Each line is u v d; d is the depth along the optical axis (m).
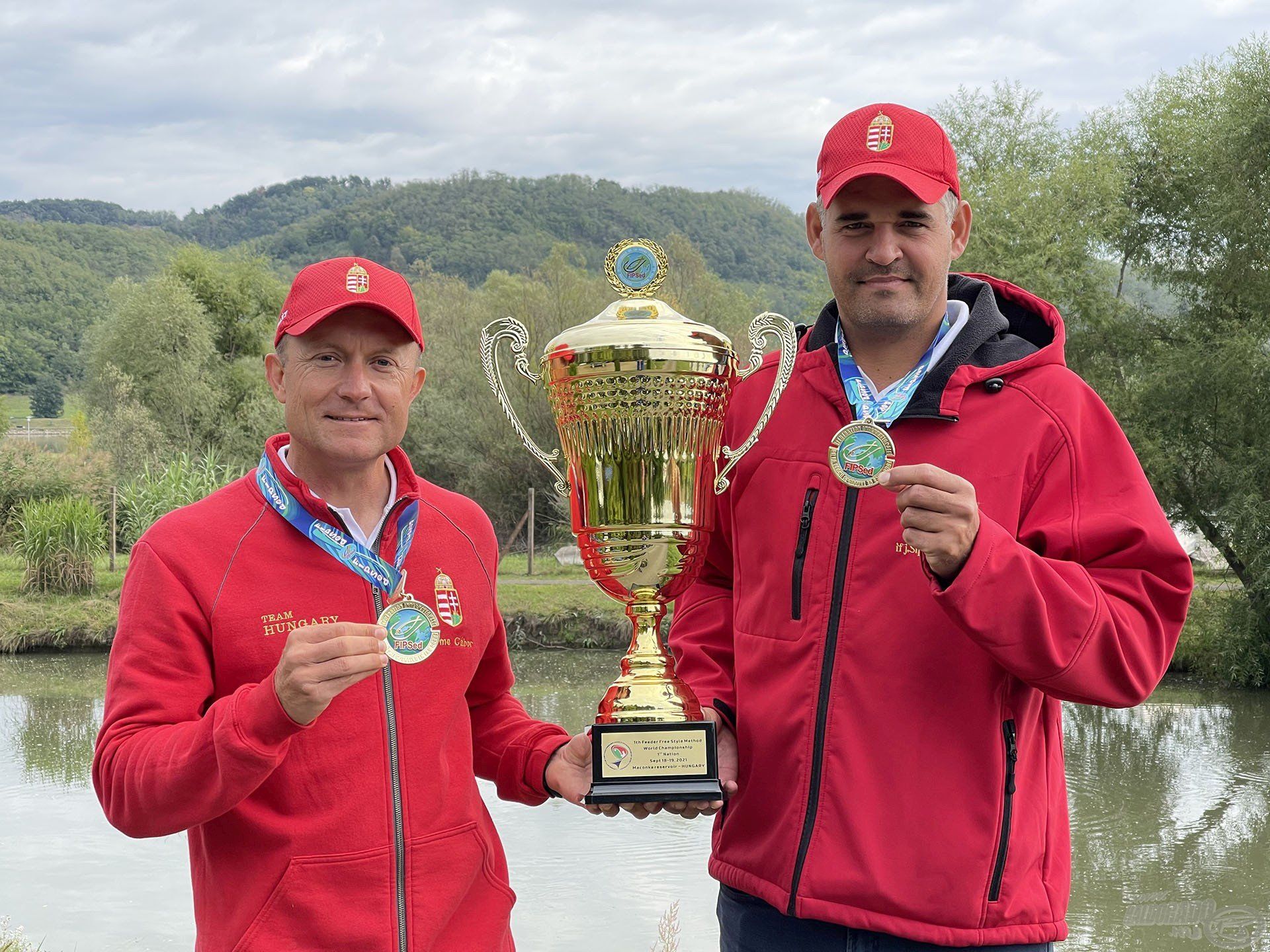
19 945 5.53
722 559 2.70
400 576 2.16
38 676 14.03
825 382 2.41
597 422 2.30
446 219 102.06
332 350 2.09
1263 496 15.06
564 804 8.30
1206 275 17.00
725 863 2.44
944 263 2.28
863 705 2.24
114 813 1.98
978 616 1.97
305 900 2.01
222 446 30.28
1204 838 8.07
